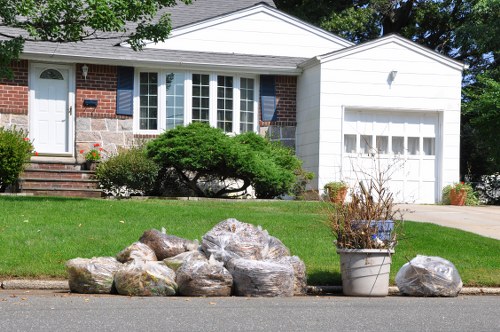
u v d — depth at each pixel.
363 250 9.95
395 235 10.29
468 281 10.81
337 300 9.30
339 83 21.47
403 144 22.08
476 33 27.47
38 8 15.00
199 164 18.75
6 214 13.55
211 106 22.00
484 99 23.95
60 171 19.72
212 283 9.32
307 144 22.09
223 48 22.78
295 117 22.83
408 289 10.12
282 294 9.47
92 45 21.34
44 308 7.82
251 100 22.55
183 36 22.42
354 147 21.75
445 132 22.22
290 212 16.03
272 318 7.37
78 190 18.94
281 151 20.55
